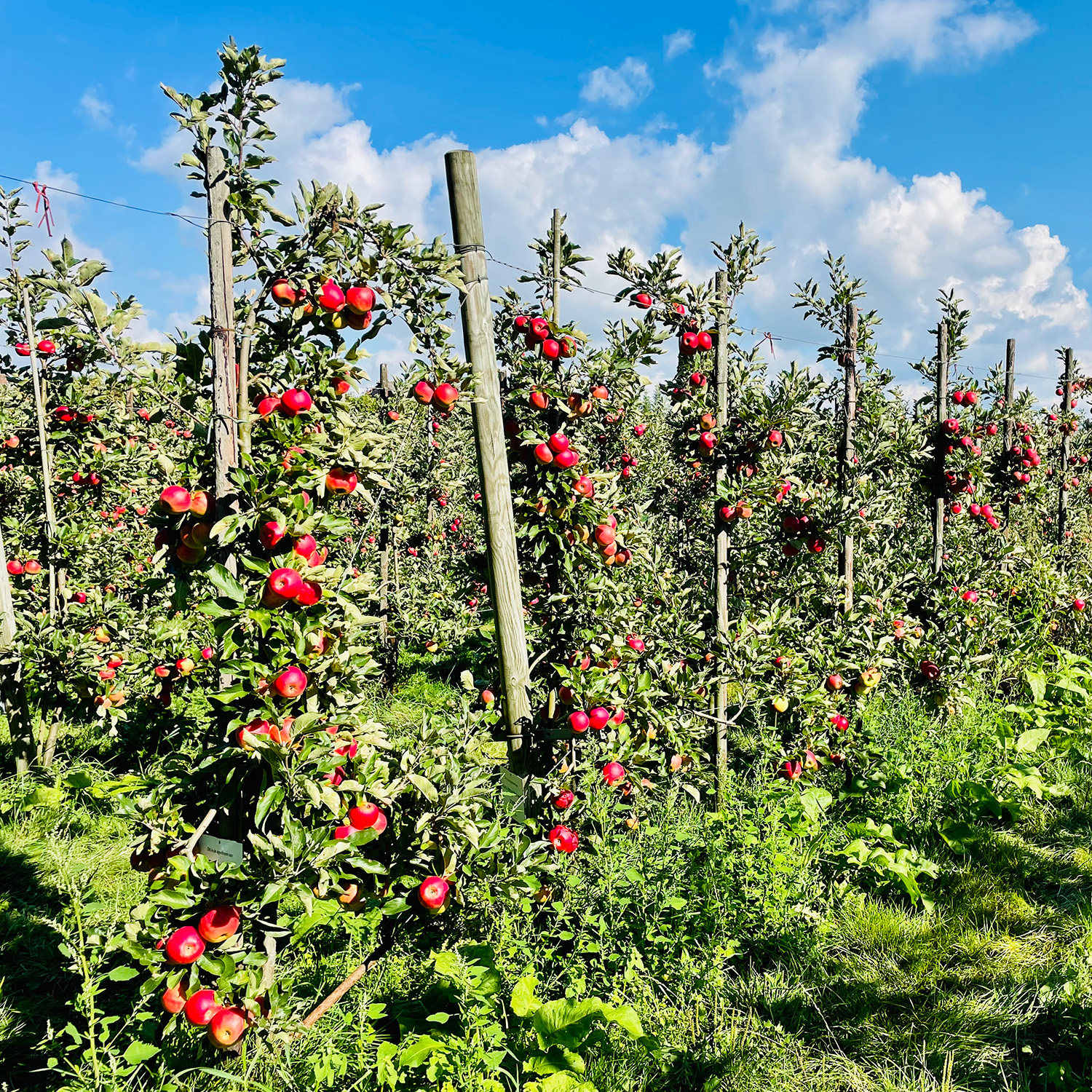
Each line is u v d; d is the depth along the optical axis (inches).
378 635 297.7
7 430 222.8
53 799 195.3
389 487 121.9
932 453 284.4
